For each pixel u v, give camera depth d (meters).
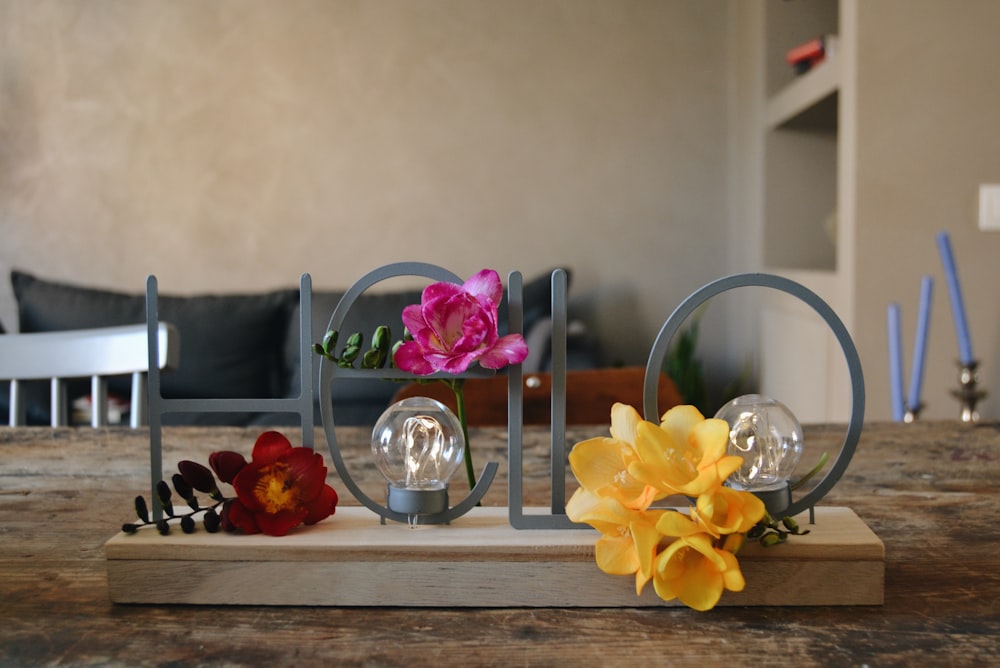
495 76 3.74
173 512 0.75
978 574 0.72
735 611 0.65
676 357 3.46
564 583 0.65
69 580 0.72
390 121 3.77
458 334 0.68
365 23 3.73
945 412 2.34
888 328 2.34
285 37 3.74
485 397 1.50
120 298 3.43
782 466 0.67
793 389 2.99
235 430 1.37
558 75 3.74
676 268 3.80
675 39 3.72
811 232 3.29
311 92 3.76
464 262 3.81
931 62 2.29
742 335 3.74
